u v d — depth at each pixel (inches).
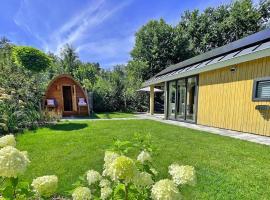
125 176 44.8
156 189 45.8
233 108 289.6
